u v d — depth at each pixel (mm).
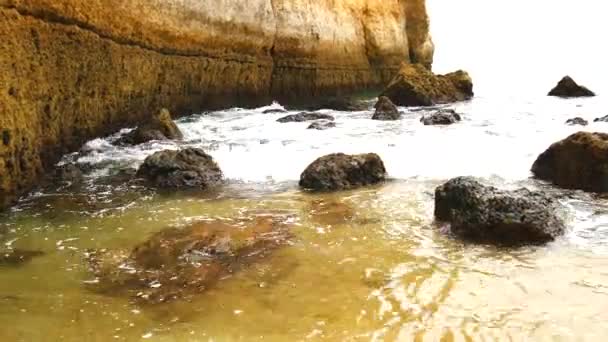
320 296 4016
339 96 24469
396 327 3520
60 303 3984
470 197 5406
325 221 5820
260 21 17438
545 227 5035
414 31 32875
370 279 4293
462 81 20656
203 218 6000
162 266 4668
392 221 5785
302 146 9836
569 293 3912
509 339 3324
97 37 9273
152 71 11805
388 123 13219
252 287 4199
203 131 11766
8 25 6570
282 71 19719
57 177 7641
